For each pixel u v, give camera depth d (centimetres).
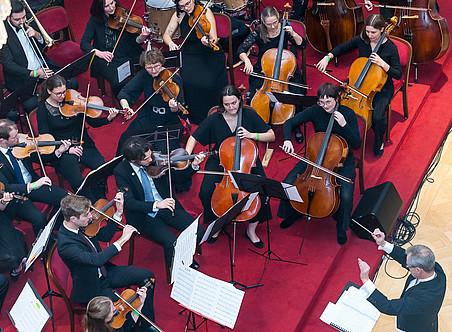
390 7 950
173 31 893
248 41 870
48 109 761
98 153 796
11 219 704
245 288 693
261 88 833
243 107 732
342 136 736
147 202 670
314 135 729
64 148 743
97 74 935
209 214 729
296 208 707
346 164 738
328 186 699
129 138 656
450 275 757
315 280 701
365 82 809
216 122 724
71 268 604
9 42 853
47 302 687
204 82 880
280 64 834
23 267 721
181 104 789
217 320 563
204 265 723
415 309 589
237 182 636
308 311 687
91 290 606
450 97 991
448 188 879
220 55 893
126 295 610
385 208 740
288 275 707
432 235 812
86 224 600
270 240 754
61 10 955
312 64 1023
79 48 955
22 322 585
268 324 656
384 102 836
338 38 986
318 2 973
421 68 1019
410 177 859
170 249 666
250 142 712
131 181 673
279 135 894
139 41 901
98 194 768
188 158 698
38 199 723
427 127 938
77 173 756
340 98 727
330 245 743
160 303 687
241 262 725
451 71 1038
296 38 857
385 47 824
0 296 646
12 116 830
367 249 759
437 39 939
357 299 652
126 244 759
